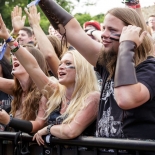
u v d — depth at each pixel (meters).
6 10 26.06
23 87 4.55
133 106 3.08
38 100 4.37
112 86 3.45
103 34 3.42
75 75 3.95
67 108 3.89
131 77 3.08
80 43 3.70
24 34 6.86
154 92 3.16
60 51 5.25
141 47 3.31
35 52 4.56
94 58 3.65
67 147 3.86
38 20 4.87
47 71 4.66
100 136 3.51
